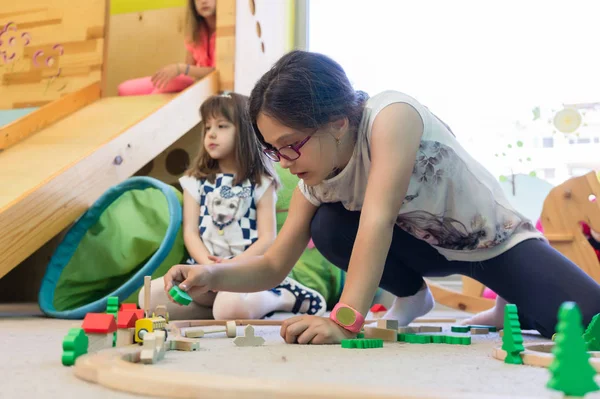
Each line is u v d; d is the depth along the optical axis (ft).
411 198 3.31
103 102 7.28
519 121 7.32
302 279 6.32
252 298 4.68
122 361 1.74
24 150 5.96
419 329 3.59
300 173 2.89
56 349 2.52
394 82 7.66
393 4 7.74
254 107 2.81
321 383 1.36
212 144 5.55
